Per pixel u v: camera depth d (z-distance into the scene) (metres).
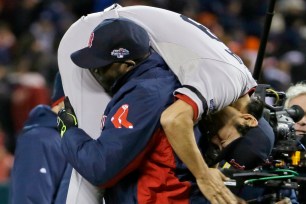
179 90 12.76
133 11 14.17
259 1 50.12
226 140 13.38
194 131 13.25
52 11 43.56
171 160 13.05
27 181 15.12
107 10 14.50
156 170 13.12
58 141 15.44
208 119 13.37
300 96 16.50
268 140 13.40
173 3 44.38
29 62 37.06
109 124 12.92
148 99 12.85
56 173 15.34
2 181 27.94
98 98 13.88
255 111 13.43
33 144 15.34
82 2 45.66
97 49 13.15
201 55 13.18
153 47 13.72
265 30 15.45
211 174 12.75
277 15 48.44
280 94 14.73
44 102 36.03
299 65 41.84
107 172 12.77
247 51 40.16
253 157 13.38
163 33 13.66
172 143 12.62
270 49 44.06
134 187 13.26
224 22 46.66
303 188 15.10
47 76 37.12
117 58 13.09
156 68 13.34
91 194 13.72
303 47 44.97
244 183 13.30
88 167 12.83
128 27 13.20
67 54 14.39
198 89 12.70
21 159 15.32
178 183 13.09
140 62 13.36
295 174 13.72
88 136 13.16
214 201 12.70
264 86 14.22
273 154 14.01
